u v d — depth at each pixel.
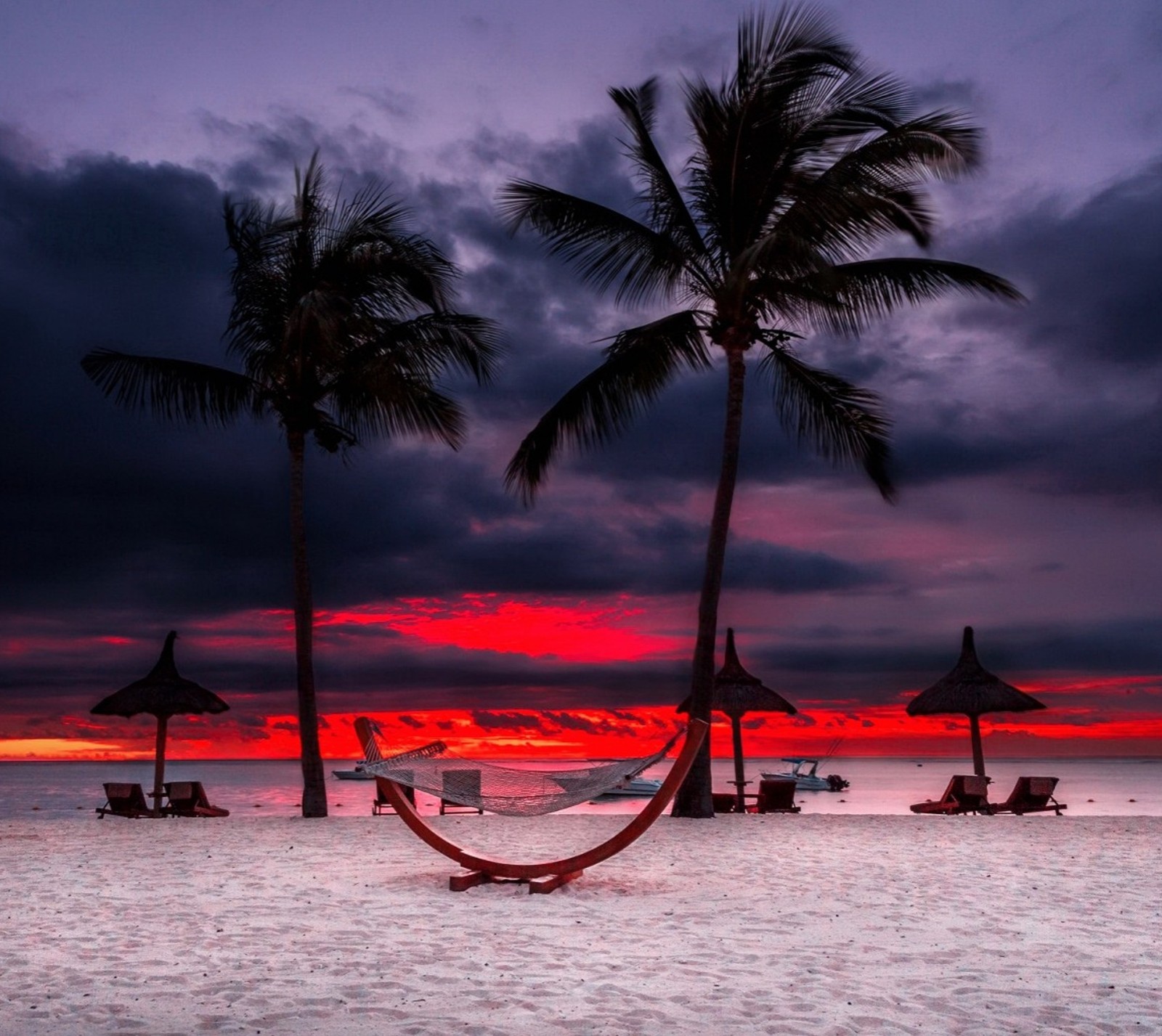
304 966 5.82
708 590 16.31
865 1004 5.00
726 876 9.34
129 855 11.43
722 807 18.08
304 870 9.92
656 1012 4.88
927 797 51.06
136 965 5.88
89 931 6.85
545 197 15.88
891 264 15.75
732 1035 4.54
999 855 11.02
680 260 16.25
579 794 8.76
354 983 5.44
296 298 17.30
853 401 17.41
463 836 14.09
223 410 17.95
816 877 9.29
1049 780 17.77
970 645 19.80
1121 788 64.69
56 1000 5.12
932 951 6.15
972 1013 4.86
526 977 5.55
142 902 8.04
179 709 18.66
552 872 8.63
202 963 5.90
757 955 6.06
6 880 9.39
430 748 9.56
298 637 17.42
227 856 11.24
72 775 136.62
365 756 9.24
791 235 14.30
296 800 46.88
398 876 9.48
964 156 14.50
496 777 9.52
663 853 11.27
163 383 17.50
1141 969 5.68
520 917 7.31
